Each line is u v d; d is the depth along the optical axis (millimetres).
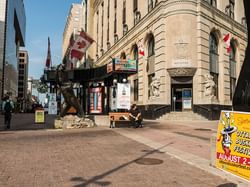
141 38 32312
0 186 5516
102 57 51500
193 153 9141
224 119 6566
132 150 9586
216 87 29953
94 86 22875
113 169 6965
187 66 26016
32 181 5879
